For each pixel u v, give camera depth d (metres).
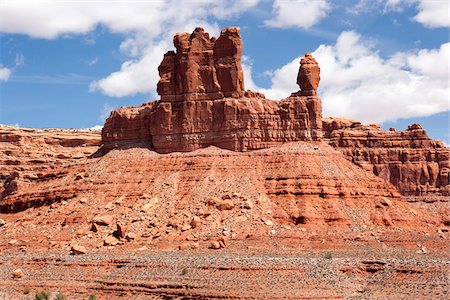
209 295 147.50
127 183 198.75
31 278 167.50
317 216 183.50
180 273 157.50
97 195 196.88
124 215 189.00
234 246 174.75
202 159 199.38
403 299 142.12
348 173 197.00
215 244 174.00
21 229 192.75
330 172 194.12
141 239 181.00
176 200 191.75
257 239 177.00
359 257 164.38
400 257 164.50
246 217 183.50
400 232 184.00
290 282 150.00
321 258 162.75
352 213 186.62
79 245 180.12
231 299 145.62
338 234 179.62
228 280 152.12
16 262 174.75
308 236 178.25
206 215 184.62
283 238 177.25
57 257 173.88
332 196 188.38
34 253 180.38
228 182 193.38
